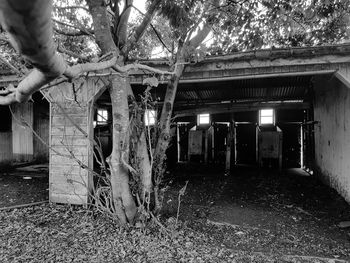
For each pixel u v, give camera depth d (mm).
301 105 9250
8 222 4949
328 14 5660
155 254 3762
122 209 4742
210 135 12047
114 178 4684
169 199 6457
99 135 10172
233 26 5852
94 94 5918
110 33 4418
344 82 4695
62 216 5336
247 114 12117
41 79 808
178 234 4441
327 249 4012
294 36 7051
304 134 10781
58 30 4430
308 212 5676
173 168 10867
